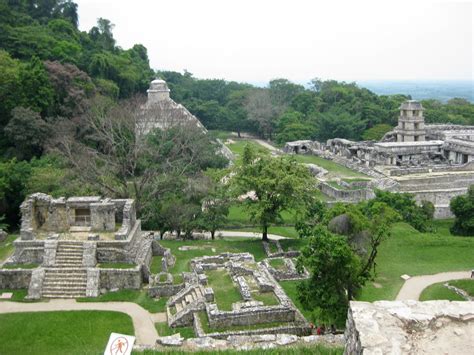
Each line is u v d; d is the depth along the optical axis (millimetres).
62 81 80312
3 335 27750
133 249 37062
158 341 22312
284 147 114562
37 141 68250
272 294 31594
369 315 12523
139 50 147500
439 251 46469
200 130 85625
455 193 75500
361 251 33344
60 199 39469
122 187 58938
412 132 102750
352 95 146375
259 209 46938
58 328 28672
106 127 72062
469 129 118625
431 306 12891
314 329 28562
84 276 34031
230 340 22094
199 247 46250
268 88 168375
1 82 71438
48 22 112250
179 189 57781
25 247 35656
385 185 78125
